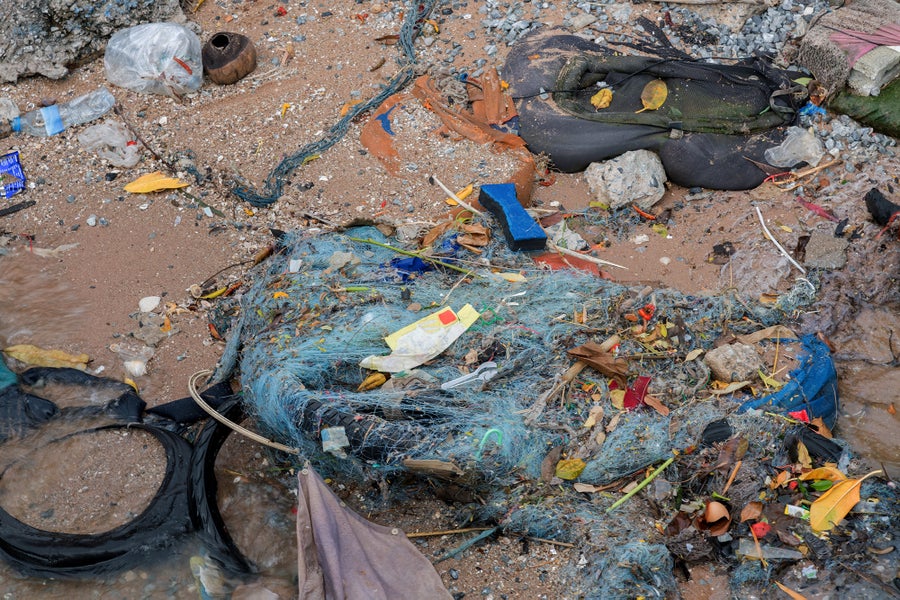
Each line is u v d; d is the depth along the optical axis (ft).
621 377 8.96
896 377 9.14
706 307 9.37
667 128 10.12
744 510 8.61
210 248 9.88
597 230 10.00
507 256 9.66
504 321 9.19
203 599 8.43
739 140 10.14
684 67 10.37
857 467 8.81
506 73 10.58
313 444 8.73
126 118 10.52
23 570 8.48
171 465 8.76
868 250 9.65
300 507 8.32
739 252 9.75
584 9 10.98
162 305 9.58
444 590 8.34
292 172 10.20
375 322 9.09
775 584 8.46
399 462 8.58
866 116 10.23
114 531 8.55
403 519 8.75
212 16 11.23
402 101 10.55
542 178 10.26
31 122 10.52
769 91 10.28
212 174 10.23
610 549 8.52
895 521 8.58
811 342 9.22
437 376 8.96
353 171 10.19
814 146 10.11
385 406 8.73
